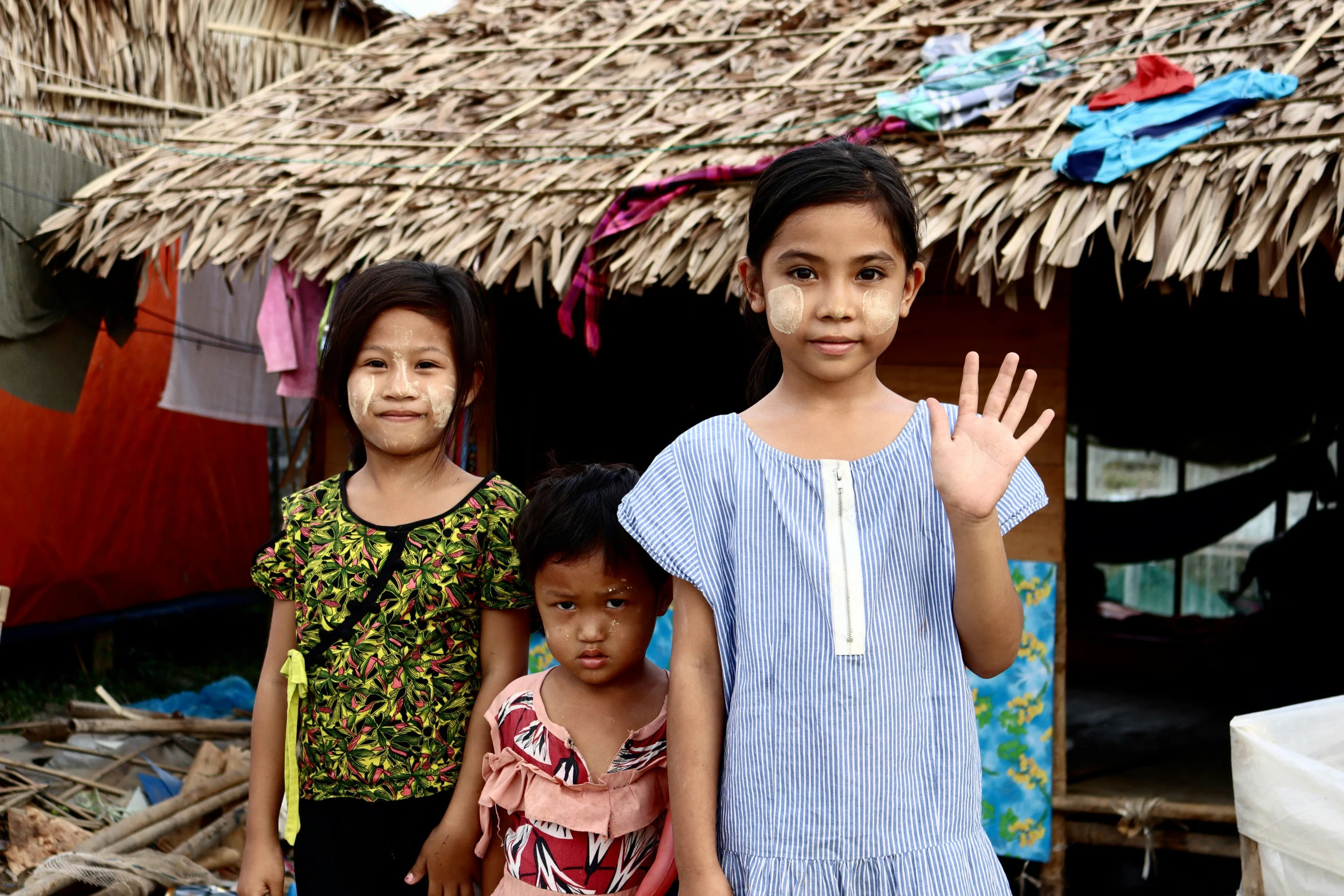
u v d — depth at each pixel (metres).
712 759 1.60
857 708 1.53
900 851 1.51
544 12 6.22
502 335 5.48
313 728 2.06
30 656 6.85
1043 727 3.86
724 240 3.79
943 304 4.05
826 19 5.28
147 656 7.34
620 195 4.09
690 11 5.75
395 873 2.02
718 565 1.62
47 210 5.14
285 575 2.12
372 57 6.12
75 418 6.93
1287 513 7.50
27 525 6.59
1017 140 3.77
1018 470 1.70
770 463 1.63
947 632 1.60
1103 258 5.82
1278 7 4.04
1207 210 3.28
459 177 4.56
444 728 2.05
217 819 4.05
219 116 5.61
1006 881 1.60
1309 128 3.29
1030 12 4.68
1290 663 5.82
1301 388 7.51
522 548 1.90
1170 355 7.77
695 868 1.54
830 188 1.56
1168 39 4.11
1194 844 3.77
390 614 2.03
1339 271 3.11
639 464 6.86
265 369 6.53
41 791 4.17
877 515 1.60
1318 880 2.32
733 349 6.79
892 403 1.71
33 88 5.88
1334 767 2.44
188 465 7.90
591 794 1.85
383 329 2.07
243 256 4.54
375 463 2.12
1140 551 7.23
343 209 4.52
